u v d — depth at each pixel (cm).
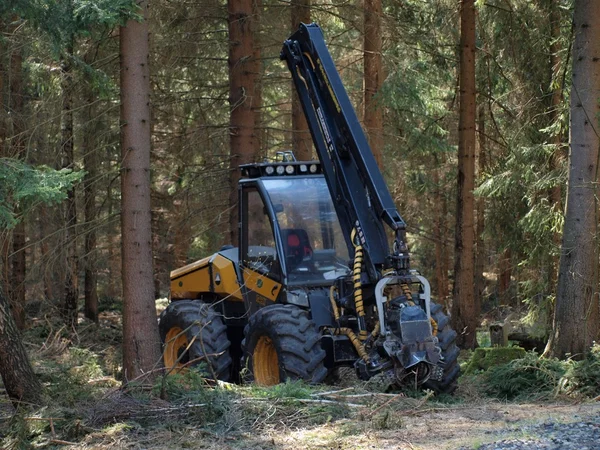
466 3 1511
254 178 977
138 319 899
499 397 852
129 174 907
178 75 1619
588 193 974
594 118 973
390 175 1853
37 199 723
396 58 1478
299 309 848
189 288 1115
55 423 675
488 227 1684
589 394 811
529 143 1472
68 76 1227
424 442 584
